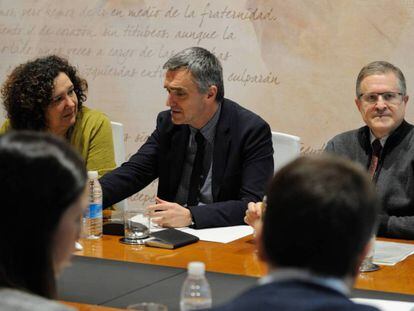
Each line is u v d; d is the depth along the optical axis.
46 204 1.06
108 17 4.48
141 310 1.54
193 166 2.97
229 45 4.16
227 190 2.91
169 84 2.87
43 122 3.11
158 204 2.66
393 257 2.21
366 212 0.97
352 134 2.96
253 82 4.13
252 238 2.48
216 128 2.94
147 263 2.14
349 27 3.88
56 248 1.10
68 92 3.09
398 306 1.68
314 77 3.99
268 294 0.93
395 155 2.79
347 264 0.96
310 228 0.96
